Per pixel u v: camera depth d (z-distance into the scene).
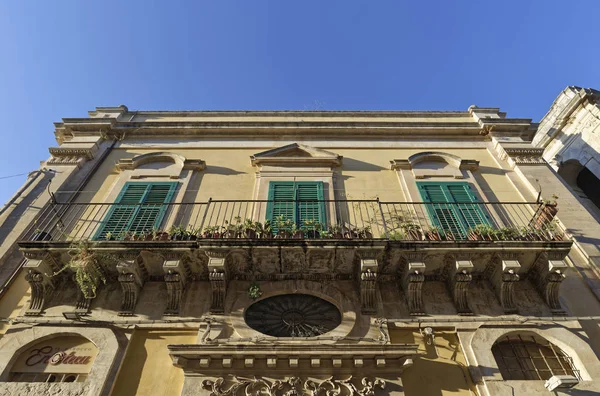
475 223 10.89
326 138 14.52
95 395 7.19
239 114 16.11
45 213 10.91
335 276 9.26
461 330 8.40
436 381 7.62
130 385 7.56
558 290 8.91
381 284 9.24
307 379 7.29
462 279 8.74
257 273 9.16
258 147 14.08
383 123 14.98
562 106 17.73
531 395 7.25
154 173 12.73
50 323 8.36
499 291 8.91
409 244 8.73
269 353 7.37
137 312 8.66
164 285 9.17
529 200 11.84
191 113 16.09
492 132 14.66
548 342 8.34
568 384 6.84
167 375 7.69
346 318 8.48
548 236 9.36
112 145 14.06
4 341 8.07
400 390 7.25
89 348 8.15
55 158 13.07
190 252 8.78
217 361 7.45
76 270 8.80
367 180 12.60
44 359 7.96
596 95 16.11
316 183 12.23
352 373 7.41
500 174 12.97
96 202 11.61
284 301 9.03
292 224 9.62
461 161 13.05
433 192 12.07
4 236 10.11
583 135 16.25
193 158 13.56
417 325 8.45
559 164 16.81
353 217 11.09
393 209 11.34
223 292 8.81
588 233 10.45
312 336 8.32
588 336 8.36
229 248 8.55
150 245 8.68
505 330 8.34
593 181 16.97
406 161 13.12
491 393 7.29
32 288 8.77
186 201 11.64
